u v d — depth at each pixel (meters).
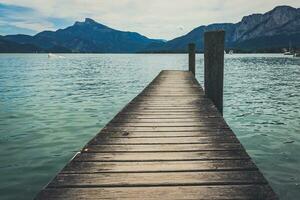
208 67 7.66
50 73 44.66
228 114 13.62
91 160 3.78
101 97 19.36
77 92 21.97
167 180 3.19
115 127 5.52
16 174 6.40
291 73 41.66
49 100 17.97
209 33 7.55
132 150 4.19
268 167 6.92
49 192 2.90
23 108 15.14
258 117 12.91
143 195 2.87
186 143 4.50
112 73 44.44
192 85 12.39
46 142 9.01
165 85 12.42
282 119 12.44
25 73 44.62
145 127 5.52
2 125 11.30
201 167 3.53
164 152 4.10
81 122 11.86
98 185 3.07
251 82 29.33
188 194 2.88
